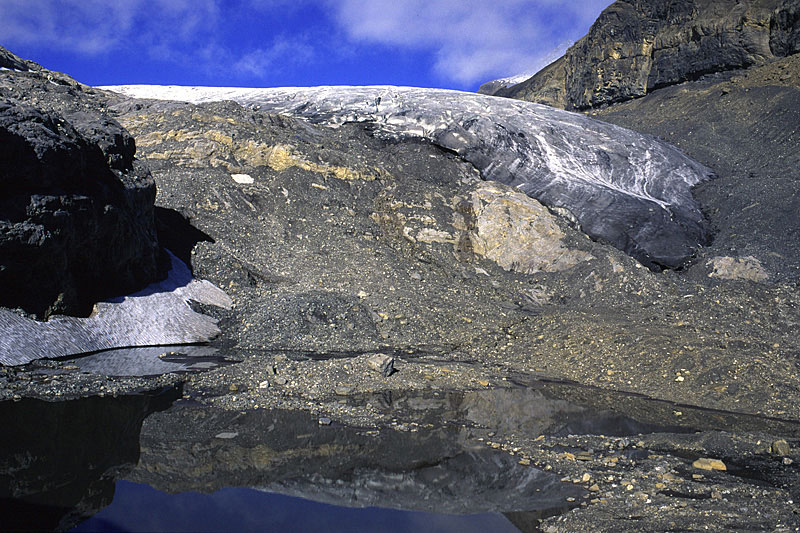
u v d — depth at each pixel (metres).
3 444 5.76
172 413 6.99
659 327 11.79
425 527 4.30
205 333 11.85
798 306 13.59
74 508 4.44
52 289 10.02
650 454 6.25
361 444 6.21
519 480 5.34
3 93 17.52
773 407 8.36
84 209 10.38
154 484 4.97
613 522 4.29
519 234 18.05
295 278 15.12
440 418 7.37
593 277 15.98
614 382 9.63
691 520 4.28
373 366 9.34
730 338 10.77
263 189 19.34
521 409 8.00
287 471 5.40
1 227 8.82
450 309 14.26
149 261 12.77
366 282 15.13
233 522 4.31
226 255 15.09
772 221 18.91
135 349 10.55
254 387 8.23
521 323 13.60
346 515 4.48
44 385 7.77
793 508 4.60
